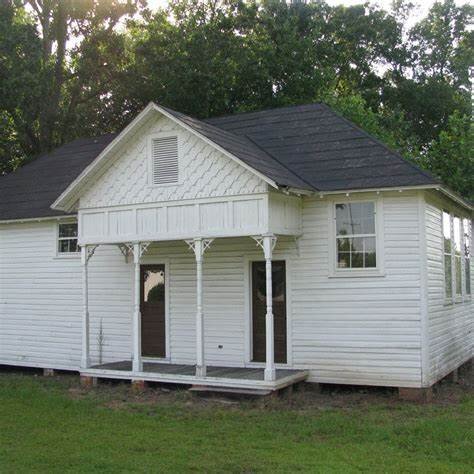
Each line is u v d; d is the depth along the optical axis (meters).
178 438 10.49
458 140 29.33
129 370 15.44
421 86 43.75
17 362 19.16
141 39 33.00
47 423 11.59
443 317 15.57
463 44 46.62
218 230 14.16
